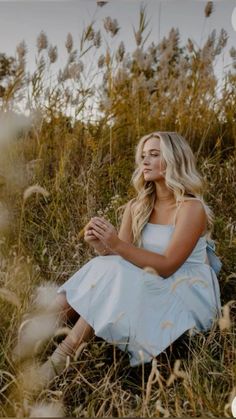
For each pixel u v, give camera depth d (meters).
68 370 2.05
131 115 4.02
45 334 2.18
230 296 2.70
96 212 3.31
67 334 2.25
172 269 2.26
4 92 3.84
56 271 2.83
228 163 3.62
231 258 2.85
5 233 3.13
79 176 3.52
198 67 4.05
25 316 2.21
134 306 2.14
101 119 3.95
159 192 2.53
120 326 2.12
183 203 2.39
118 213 3.22
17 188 3.46
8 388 1.94
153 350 2.15
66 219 3.30
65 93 3.91
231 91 4.07
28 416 1.72
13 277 2.55
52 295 2.42
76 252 2.92
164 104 4.09
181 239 2.31
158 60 4.14
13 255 2.95
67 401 2.01
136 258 2.24
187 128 3.95
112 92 3.91
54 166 3.75
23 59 3.83
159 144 2.49
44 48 3.86
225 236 3.01
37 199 3.42
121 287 2.15
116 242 2.25
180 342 2.30
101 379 2.02
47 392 1.96
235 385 1.92
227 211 3.34
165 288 2.24
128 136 3.97
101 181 3.57
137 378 2.19
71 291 2.28
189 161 2.49
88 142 3.64
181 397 1.95
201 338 2.23
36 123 3.81
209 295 2.37
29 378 1.94
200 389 1.87
